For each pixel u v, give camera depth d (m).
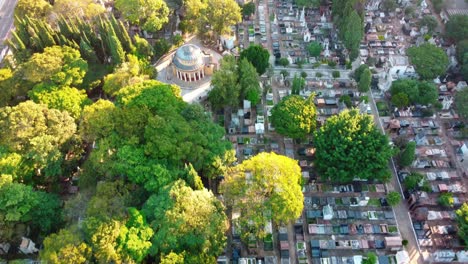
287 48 198.75
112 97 172.00
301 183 128.88
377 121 164.12
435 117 165.75
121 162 123.12
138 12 187.88
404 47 196.88
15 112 128.50
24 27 171.12
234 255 125.12
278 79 182.00
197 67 172.25
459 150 152.62
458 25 187.12
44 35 167.25
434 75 173.00
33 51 173.12
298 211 116.56
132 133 132.12
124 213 110.56
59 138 131.12
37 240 124.88
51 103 144.00
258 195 117.50
